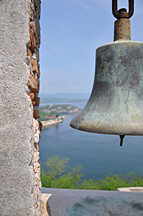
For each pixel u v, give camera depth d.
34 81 1.45
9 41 1.13
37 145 1.51
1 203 1.14
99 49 1.44
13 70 1.14
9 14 1.13
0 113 1.14
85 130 1.26
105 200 2.08
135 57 1.35
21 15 1.13
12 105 1.14
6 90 1.14
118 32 1.36
